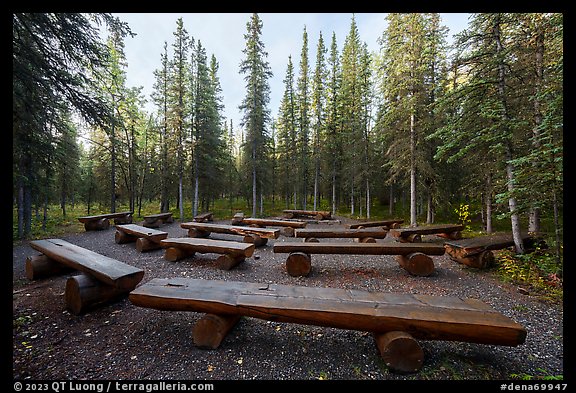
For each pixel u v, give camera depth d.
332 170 20.44
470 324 2.17
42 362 2.43
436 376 2.28
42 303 3.69
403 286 4.68
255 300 2.64
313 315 2.41
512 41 6.41
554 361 2.49
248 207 25.03
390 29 12.57
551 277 4.62
